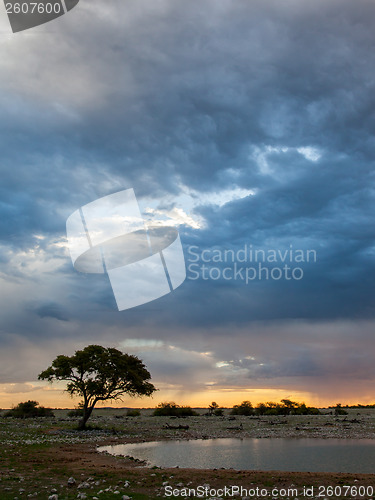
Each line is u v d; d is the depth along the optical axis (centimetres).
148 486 1725
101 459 2564
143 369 5319
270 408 10656
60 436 4188
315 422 6806
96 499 1441
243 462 2653
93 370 5050
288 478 1902
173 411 9944
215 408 10425
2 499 1428
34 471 2022
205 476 1955
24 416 8062
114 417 9038
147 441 4053
